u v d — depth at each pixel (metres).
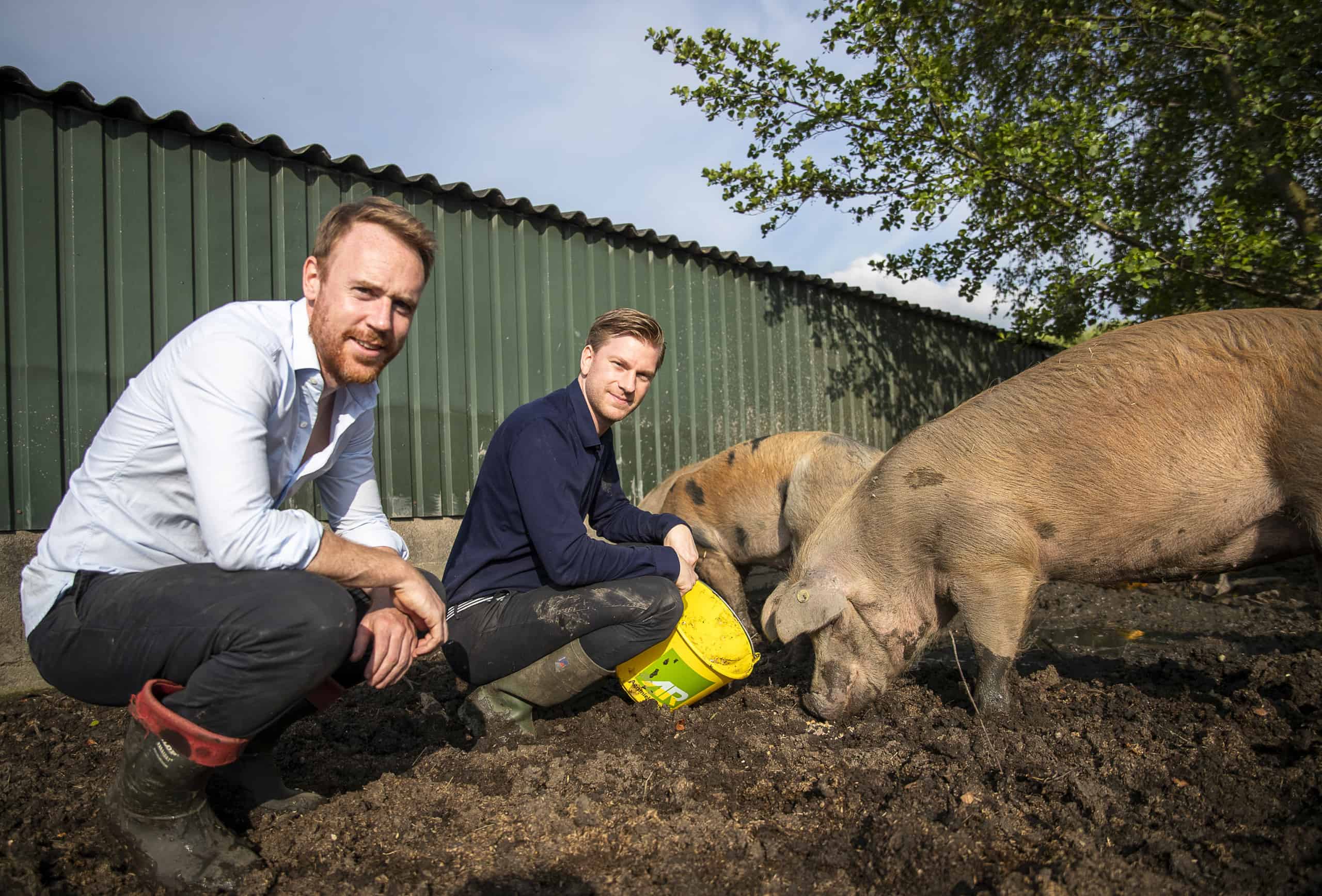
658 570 3.07
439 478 5.78
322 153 5.18
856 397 9.40
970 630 3.46
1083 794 2.48
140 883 2.07
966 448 3.41
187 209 4.74
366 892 2.04
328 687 2.36
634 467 7.05
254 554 1.94
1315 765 2.57
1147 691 3.65
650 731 3.11
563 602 2.94
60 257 4.31
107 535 2.06
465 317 5.96
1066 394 3.27
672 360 7.38
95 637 2.02
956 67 8.23
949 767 2.77
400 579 2.21
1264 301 7.17
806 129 8.40
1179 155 8.08
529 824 2.40
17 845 2.18
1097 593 6.65
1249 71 6.86
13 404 4.16
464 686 4.04
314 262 2.16
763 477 5.82
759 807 2.60
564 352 6.55
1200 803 2.45
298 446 2.24
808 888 2.10
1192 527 3.16
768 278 8.38
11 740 3.32
